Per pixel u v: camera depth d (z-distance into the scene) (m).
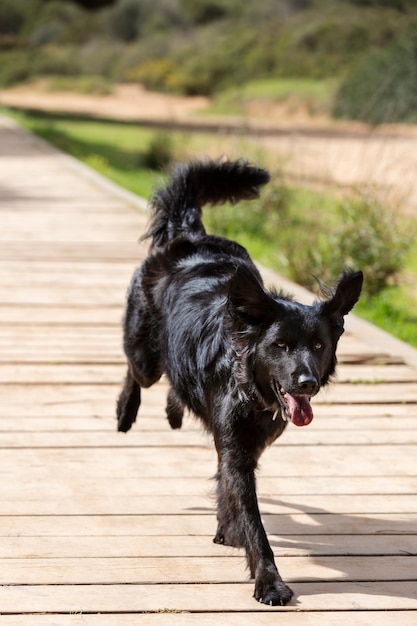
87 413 8.88
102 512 6.76
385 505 7.04
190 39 89.94
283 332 5.64
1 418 8.66
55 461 7.69
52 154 32.19
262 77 72.94
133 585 5.76
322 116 55.25
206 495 7.10
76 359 10.51
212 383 6.23
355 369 10.52
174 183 8.36
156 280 7.40
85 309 12.72
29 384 9.67
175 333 6.81
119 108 68.31
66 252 16.50
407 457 8.01
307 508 6.96
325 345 5.75
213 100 69.19
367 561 6.20
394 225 15.89
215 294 6.64
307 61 70.81
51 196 23.06
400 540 6.49
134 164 34.62
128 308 7.71
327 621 5.43
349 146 36.78
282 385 5.61
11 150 33.25
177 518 6.71
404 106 42.94
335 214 17.70
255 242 19.66
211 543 6.35
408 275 17.70
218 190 8.53
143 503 6.93
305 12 81.69
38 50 94.62
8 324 11.87
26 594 5.61
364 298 15.70
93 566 5.97
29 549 6.16
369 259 15.48
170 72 80.81
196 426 8.62
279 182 20.33
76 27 103.81
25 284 14.05
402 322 14.78
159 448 8.05
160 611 5.47
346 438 8.41
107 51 92.62
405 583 5.92
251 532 5.79
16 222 19.36
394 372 10.44
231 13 100.06
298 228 17.83
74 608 5.47
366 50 68.31
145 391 9.63
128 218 20.25
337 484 7.39
